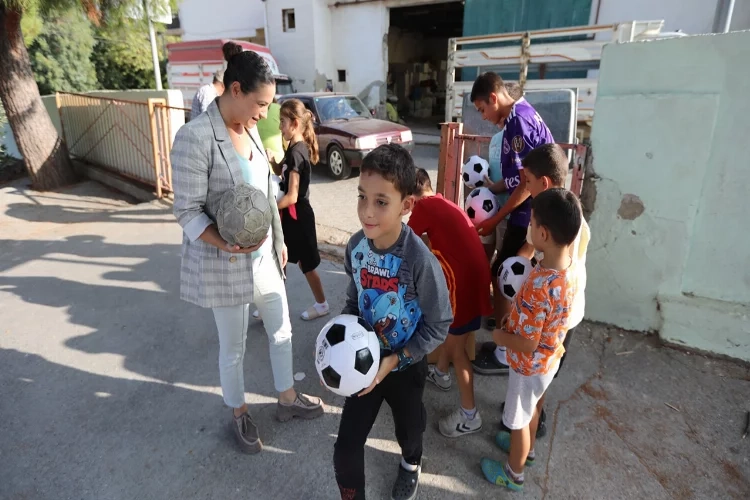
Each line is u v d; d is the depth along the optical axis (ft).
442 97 70.49
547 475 7.82
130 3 25.82
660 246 10.66
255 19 62.08
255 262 7.78
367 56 52.90
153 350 11.43
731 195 9.70
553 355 6.75
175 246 18.28
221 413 9.34
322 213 22.80
